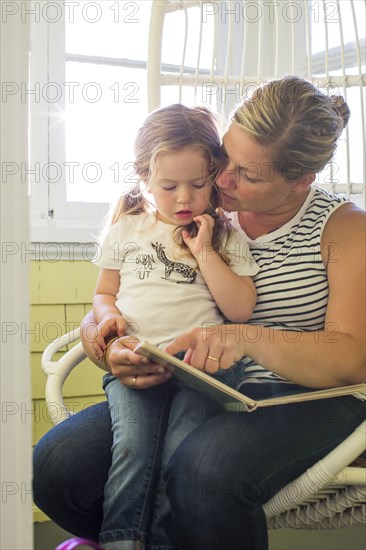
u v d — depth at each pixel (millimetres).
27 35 778
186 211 1194
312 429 1013
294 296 1121
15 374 783
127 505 998
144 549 983
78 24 1967
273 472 959
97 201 1991
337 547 1756
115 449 1053
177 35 2025
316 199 1170
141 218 1257
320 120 1081
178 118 1182
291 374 1026
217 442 968
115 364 1092
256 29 2066
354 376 1037
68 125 1964
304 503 1038
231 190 1127
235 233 1191
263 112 1076
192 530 944
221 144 1174
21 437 783
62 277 1905
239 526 933
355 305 1052
